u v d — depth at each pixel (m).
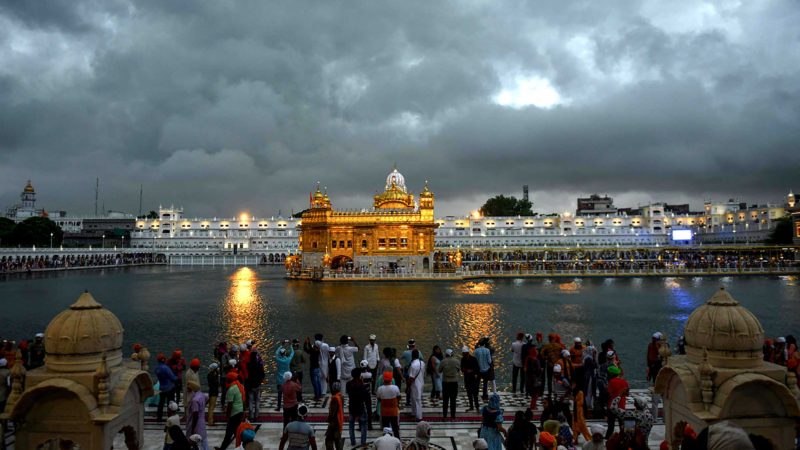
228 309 54.72
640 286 81.56
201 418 14.90
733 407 11.15
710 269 102.69
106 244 193.00
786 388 11.05
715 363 11.77
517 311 52.69
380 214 105.38
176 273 121.19
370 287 82.38
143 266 155.75
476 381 20.45
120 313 51.94
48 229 154.12
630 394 22.66
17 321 46.91
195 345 36.50
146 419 19.53
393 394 16.23
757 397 11.19
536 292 72.88
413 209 117.12
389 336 39.41
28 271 110.62
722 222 182.50
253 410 19.45
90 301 13.27
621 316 49.38
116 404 12.69
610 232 179.38
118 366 13.61
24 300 62.09
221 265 165.25
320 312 52.16
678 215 193.50
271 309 54.66
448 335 39.72
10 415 12.12
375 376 22.42
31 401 12.30
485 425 14.33
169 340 38.28
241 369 19.78
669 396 12.69
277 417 19.97
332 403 15.34
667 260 129.50
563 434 14.02
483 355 21.84
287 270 113.38
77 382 12.46
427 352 34.09
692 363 12.36
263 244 191.38
